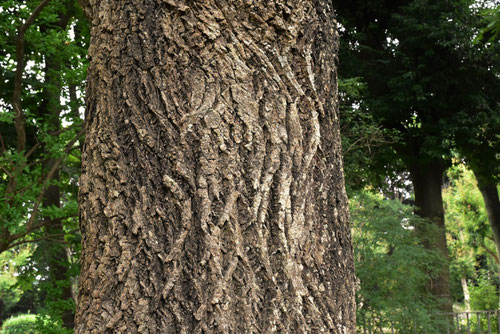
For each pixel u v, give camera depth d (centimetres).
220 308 138
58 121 868
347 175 1159
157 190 145
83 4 174
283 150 152
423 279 984
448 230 2427
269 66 153
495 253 2383
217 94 148
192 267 140
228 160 146
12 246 732
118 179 147
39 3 735
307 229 153
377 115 1329
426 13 1289
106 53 156
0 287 2153
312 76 160
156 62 150
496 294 1830
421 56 1310
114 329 139
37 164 827
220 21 150
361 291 932
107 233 146
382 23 1433
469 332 1243
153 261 141
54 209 718
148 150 146
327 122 164
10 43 831
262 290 144
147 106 148
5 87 912
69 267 857
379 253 928
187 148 145
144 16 152
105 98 154
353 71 1321
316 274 152
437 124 1366
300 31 158
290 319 145
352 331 159
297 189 153
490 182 1552
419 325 939
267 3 153
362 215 977
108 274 143
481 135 1384
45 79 895
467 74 1309
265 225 147
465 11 1256
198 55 149
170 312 138
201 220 142
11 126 974
